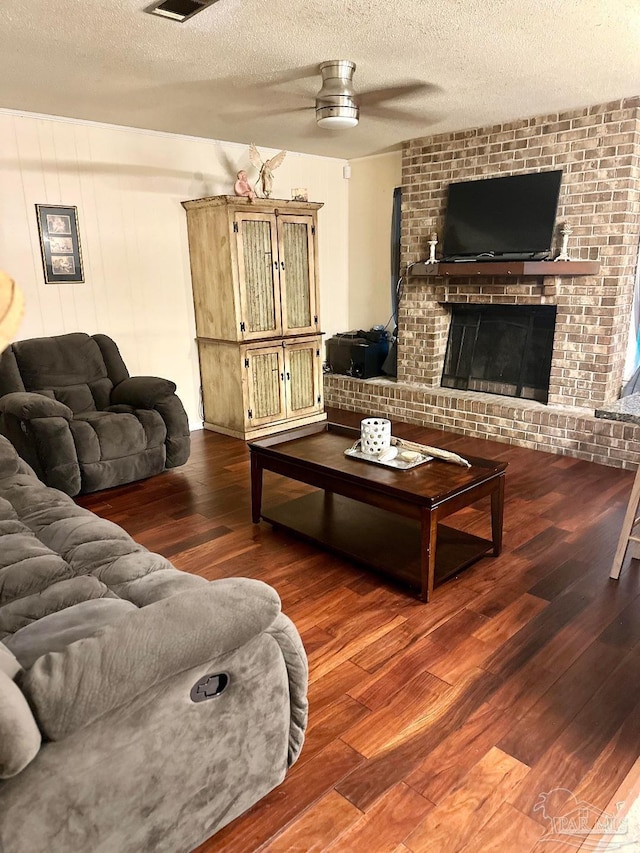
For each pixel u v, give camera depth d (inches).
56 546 76.3
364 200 229.3
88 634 51.3
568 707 72.6
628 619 90.4
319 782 62.2
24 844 41.1
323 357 242.1
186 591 50.6
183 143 180.5
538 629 88.1
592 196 158.1
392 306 226.8
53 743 40.7
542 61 118.0
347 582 102.0
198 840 52.7
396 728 69.4
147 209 176.4
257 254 179.8
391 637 86.6
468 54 113.7
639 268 166.7
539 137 164.2
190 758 49.8
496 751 66.0
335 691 75.7
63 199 159.6
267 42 106.5
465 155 180.7
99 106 145.5
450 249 187.3
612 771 63.2
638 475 98.0
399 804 59.6
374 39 105.7
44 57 111.8
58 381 152.8
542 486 144.6
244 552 113.2
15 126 148.8
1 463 102.9
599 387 165.8
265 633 53.4
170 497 141.4
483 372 196.7
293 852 54.8
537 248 169.0
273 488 146.5
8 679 40.0
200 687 49.2
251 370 183.8
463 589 99.3
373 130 178.2
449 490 93.5
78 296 166.7
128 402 156.9
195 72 121.6
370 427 109.7
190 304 191.8
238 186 174.4
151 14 94.0
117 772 44.9
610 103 149.7
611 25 99.8
